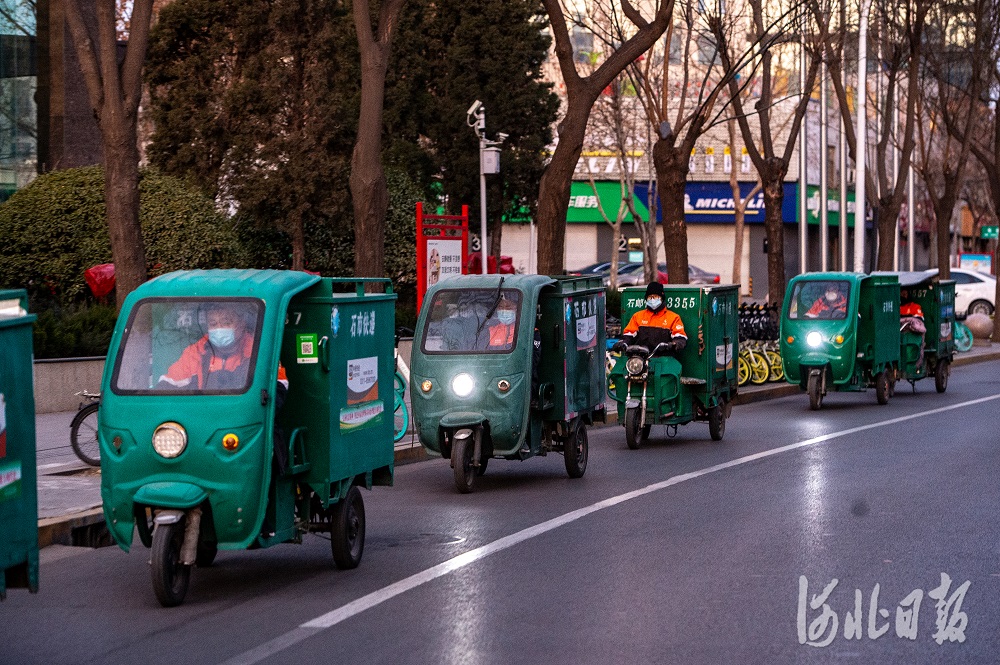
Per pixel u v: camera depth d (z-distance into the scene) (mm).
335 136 30891
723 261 65188
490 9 37750
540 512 12102
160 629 7789
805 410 22828
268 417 8578
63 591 8961
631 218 65000
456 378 13727
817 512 11859
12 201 27016
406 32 37375
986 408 22672
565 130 21547
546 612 8055
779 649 7105
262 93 30250
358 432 9797
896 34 38094
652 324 17578
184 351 8727
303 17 30859
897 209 37562
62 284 26625
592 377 15258
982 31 39750
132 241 18375
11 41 33094
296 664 6898
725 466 15242
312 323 9203
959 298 50781
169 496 8312
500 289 14117
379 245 19141
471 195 38531
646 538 10625
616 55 21562
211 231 27359
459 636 7457
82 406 14289
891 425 19891
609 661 6875
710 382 17797
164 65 31062
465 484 13469
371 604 8344
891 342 24141
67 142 32938
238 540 8539
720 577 9055
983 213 78062
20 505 6863
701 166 63844
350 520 9641
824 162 43781
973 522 11258
